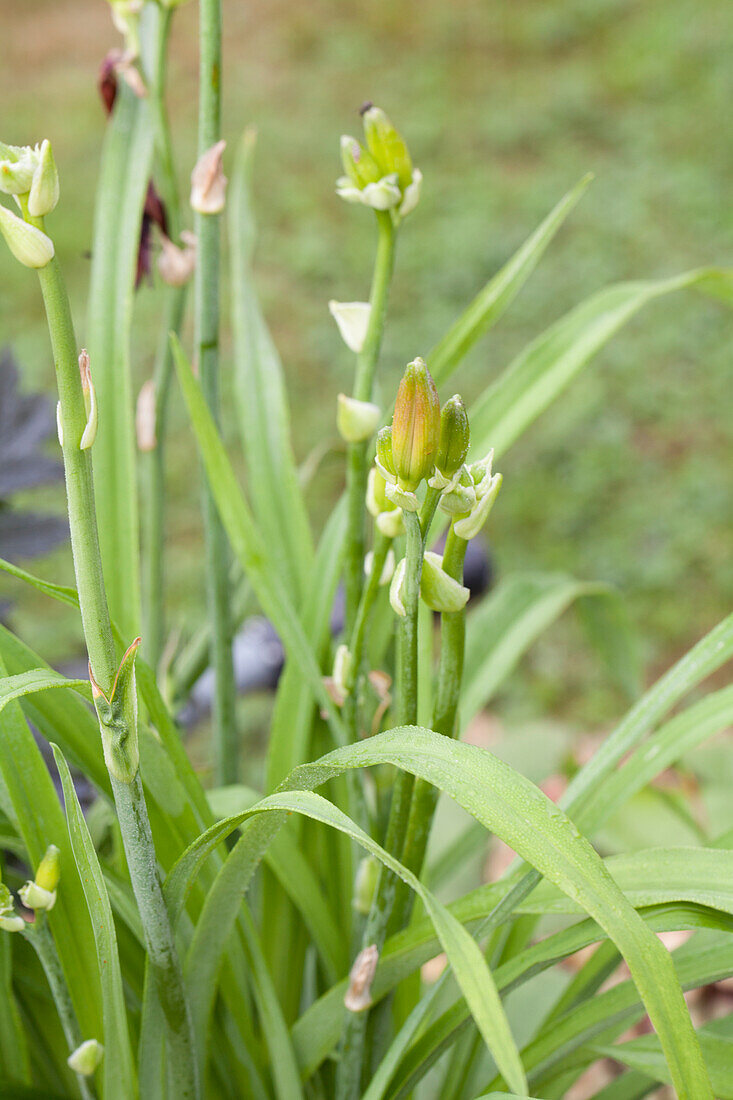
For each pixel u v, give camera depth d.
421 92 5.41
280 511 0.89
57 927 0.74
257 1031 0.84
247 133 0.92
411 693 0.69
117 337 0.85
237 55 5.91
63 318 0.61
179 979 0.70
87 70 5.78
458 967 0.59
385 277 0.75
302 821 0.85
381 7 6.13
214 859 0.76
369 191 0.73
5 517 0.98
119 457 0.84
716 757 1.50
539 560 2.94
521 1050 0.74
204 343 0.84
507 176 4.74
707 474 3.17
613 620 1.14
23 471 0.99
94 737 0.75
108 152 0.88
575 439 3.32
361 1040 0.75
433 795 0.73
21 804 0.72
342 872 0.85
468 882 1.20
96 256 0.86
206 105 0.81
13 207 1.51
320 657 0.85
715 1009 1.40
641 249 4.15
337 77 5.61
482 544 1.37
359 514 0.79
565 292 3.97
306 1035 0.79
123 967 0.78
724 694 0.79
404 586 0.67
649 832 1.25
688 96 5.11
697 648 0.76
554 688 2.58
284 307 4.00
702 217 4.30
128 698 0.64
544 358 0.88
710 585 2.84
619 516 3.06
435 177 4.77
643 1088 0.84
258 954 0.77
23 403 1.01
